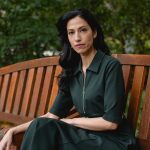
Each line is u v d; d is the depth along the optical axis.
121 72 2.91
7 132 2.91
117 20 5.40
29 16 4.88
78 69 3.04
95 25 3.00
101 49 3.09
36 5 4.82
